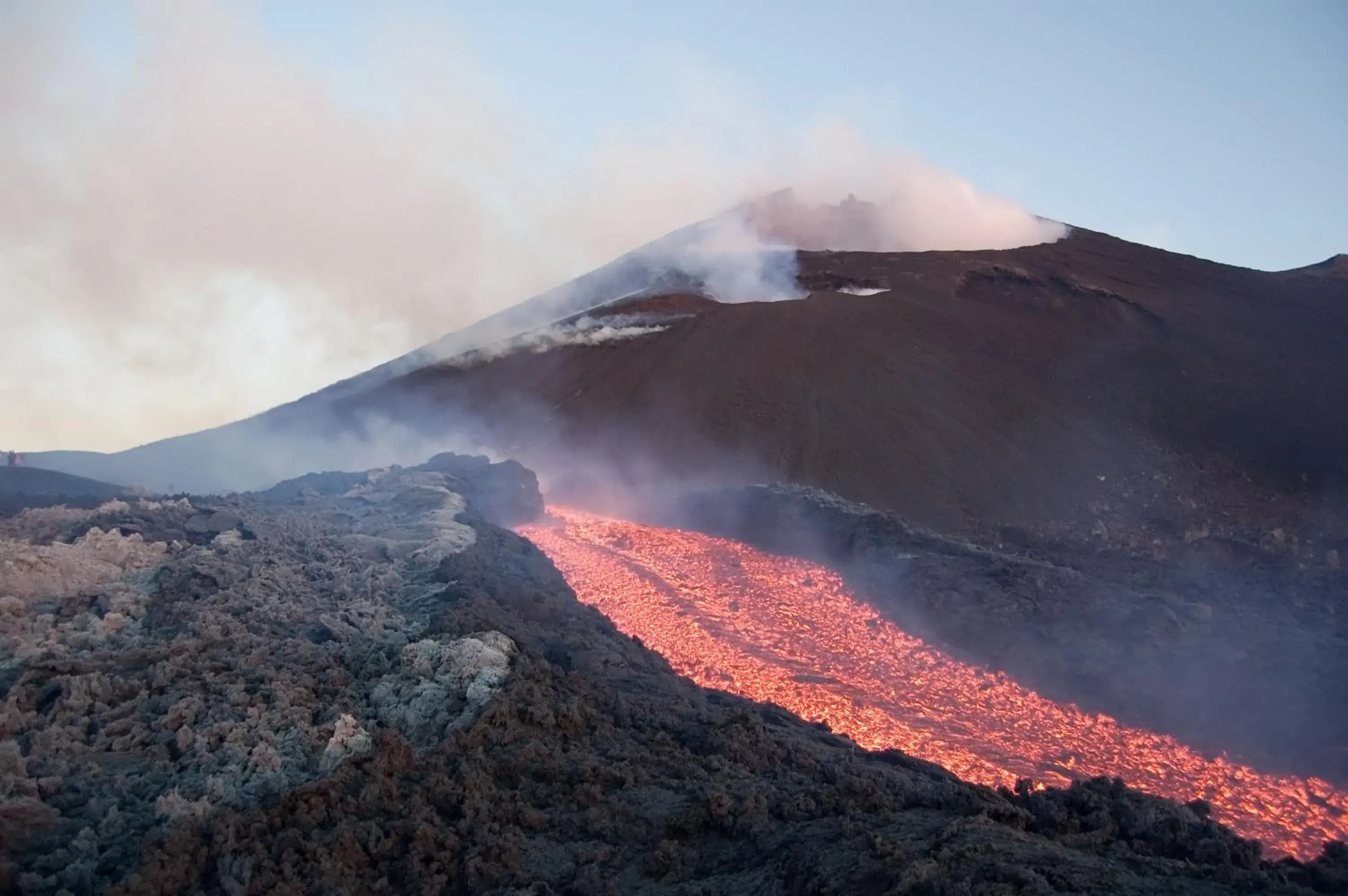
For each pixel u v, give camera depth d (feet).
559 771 40.88
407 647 51.44
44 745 41.27
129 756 41.42
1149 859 29.66
